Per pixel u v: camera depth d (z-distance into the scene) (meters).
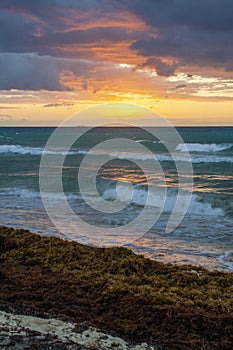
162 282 6.73
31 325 5.04
